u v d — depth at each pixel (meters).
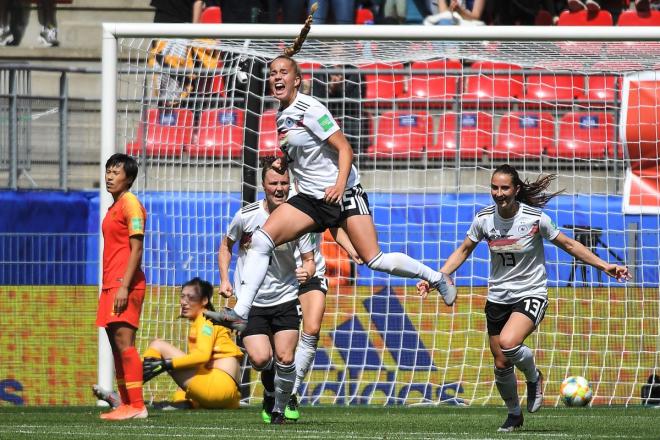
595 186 42.97
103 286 26.84
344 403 38.44
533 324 24.27
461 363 38.59
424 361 38.62
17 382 38.38
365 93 48.00
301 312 27.81
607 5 57.03
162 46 41.28
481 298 38.81
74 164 46.66
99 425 25.69
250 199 39.12
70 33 60.84
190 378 32.97
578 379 35.44
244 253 27.31
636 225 40.22
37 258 39.44
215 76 39.56
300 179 22.42
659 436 23.14
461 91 44.97
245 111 38.66
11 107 45.19
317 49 38.66
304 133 21.86
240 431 23.92
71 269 39.25
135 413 27.62
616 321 38.69
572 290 38.78
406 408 35.34
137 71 38.22
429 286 24.28
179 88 40.91
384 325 38.78
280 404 26.52
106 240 26.72
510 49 38.69
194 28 35.59
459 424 27.12
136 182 40.84
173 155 39.28
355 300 38.84
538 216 24.53
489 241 24.88
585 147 46.03
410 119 41.81
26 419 28.12
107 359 34.22
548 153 46.41
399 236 40.44
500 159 45.66
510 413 24.66
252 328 26.36
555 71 40.16
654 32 35.59
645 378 38.47
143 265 39.19
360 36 35.56
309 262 26.48
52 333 38.53
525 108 44.47
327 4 51.25
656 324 38.84
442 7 56.06
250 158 39.75
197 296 33.19
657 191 40.22
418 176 44.66
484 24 55.50
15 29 60.91
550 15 56.12
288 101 22.20
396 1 56.97
